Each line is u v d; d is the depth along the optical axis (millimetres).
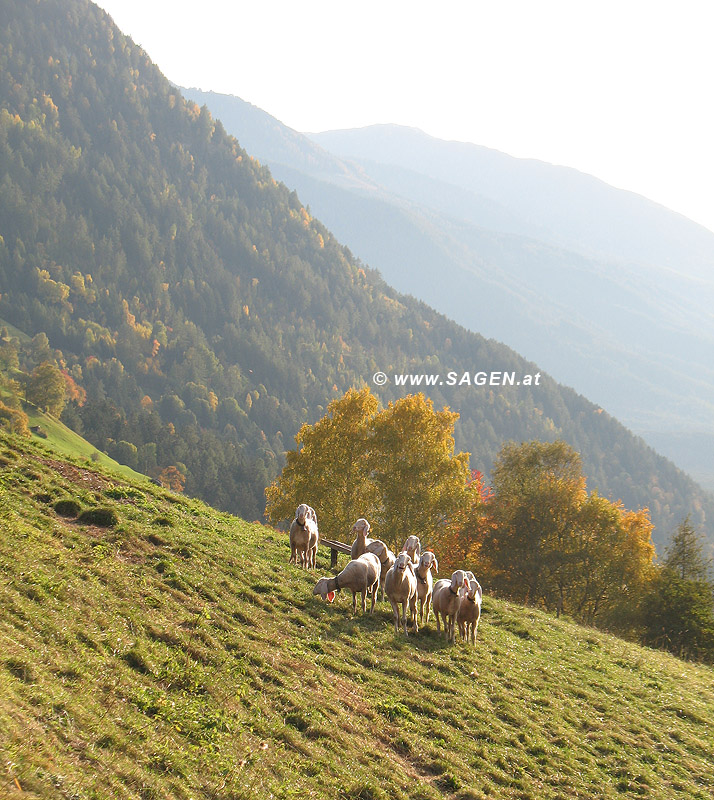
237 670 13078
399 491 49125
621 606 47094
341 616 18938
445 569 53750
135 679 11141
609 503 53188
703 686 24562
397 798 11156
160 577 16281
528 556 52000
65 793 7359
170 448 180625
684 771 15906
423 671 17062
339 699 13859
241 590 17812
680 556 49688
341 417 51438
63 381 151250
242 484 160875
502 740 14828
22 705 8617
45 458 22891
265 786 9789
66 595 12664
